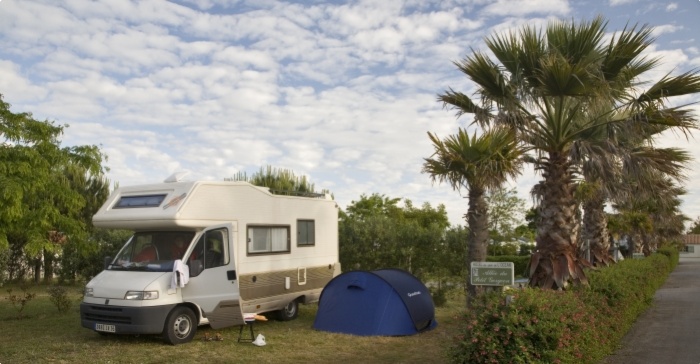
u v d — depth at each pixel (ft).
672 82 31.42
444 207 114.42
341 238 55.72
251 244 36.40
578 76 29.99
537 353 18.56
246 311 35.68
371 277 36.50
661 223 116.47
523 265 83.20
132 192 34.78
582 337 21.71
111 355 28.68
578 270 33.65
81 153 38.68
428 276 53.98
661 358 27.58
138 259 33.17
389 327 34.73
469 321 20.15
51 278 70.18
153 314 29.96
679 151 36.58
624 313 32.55
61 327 37.32
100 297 30.86
